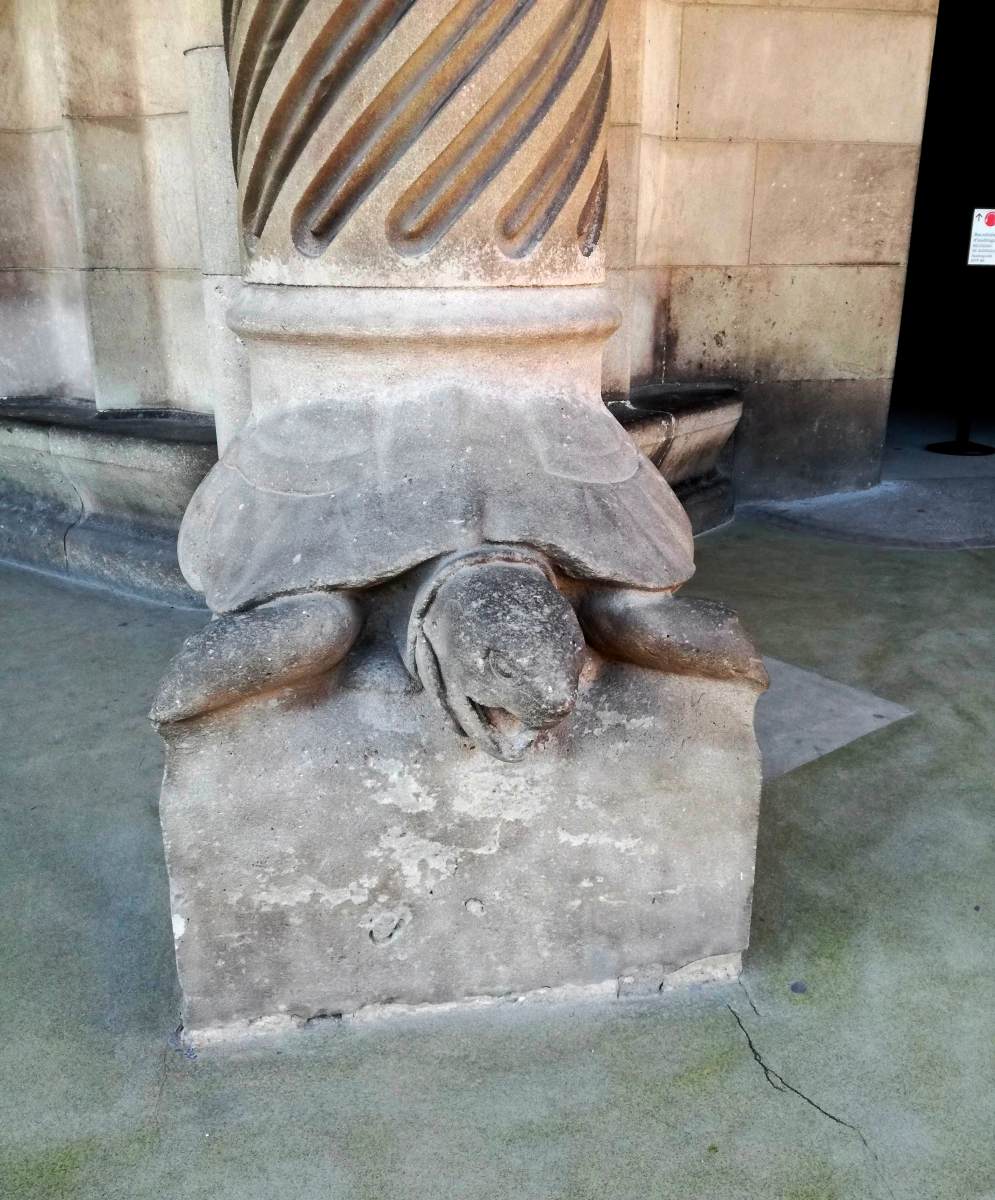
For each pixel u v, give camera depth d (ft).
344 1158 4.19
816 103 11.91
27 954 5.35
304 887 4.65
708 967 5.16
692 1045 4.78
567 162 4.64
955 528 12.61
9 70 10.25
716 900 5.03
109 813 6.66
